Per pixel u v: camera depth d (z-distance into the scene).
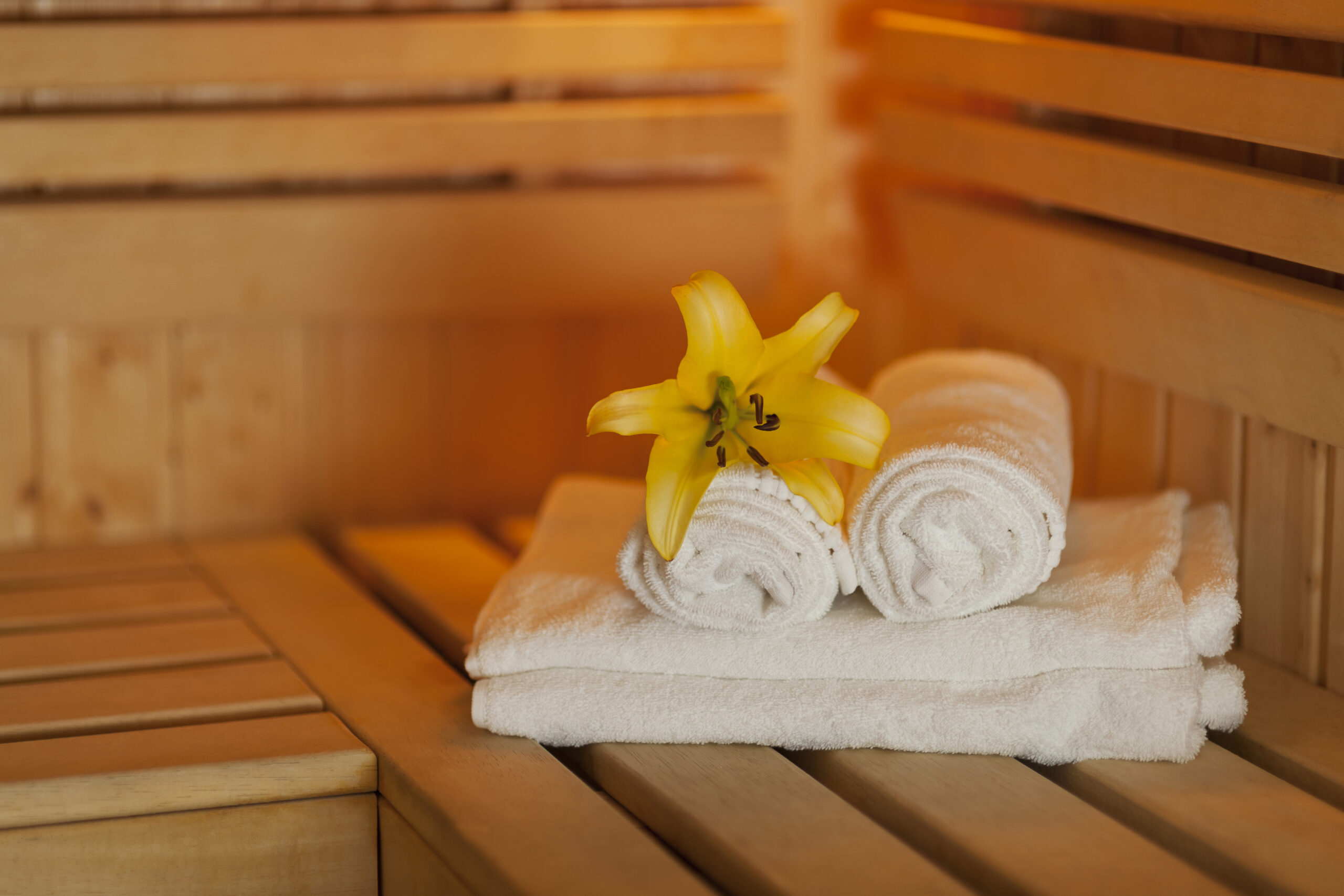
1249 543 2.13
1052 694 1.97
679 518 1.96
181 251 2.38
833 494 1.98
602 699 2.00
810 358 1.99
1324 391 2.02
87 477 2.43
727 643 2.00
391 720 2.05
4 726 2.03
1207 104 2.08
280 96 2.42
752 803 1.93
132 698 2.07
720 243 2.49
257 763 1.99
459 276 2.45
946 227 2.38
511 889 1.86
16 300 2.36
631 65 2.45
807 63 2.53
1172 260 2.13
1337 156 1.98
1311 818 1.92
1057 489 2.01
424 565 2.33
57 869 1.96
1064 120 2.29
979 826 1.90
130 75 2.35
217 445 2.46
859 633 2.00
